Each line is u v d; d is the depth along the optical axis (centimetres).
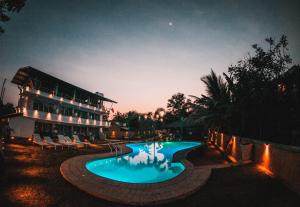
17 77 2658
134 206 592
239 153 1245
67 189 689
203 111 2120
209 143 2761
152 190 686
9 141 1647
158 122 5762
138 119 5272
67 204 574
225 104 1834
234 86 1532
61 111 2958
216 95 2172
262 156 997
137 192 665
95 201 612
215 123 1945
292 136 1219
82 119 3247
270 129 1344
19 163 968
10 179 731
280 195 626
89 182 745
